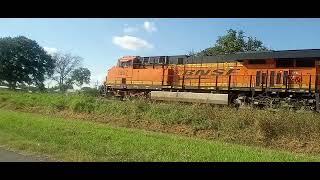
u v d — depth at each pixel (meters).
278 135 17.05
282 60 27.16
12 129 17.03
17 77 78.00
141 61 37.69
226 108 21.19
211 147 14.17
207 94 29.67
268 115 18.11
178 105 22.86
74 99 28.83
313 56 25.38
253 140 17.05
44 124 19.41
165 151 12.62
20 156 10.95
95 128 18.95
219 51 58.41
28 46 79.44
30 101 32.81
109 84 39.84
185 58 34.09
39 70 81.12
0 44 76.94
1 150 11.90
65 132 16.50
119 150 12.15
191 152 12.66
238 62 29.70
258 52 28.25
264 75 27.91
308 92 25.50
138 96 35.50
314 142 15.92
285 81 26.70
